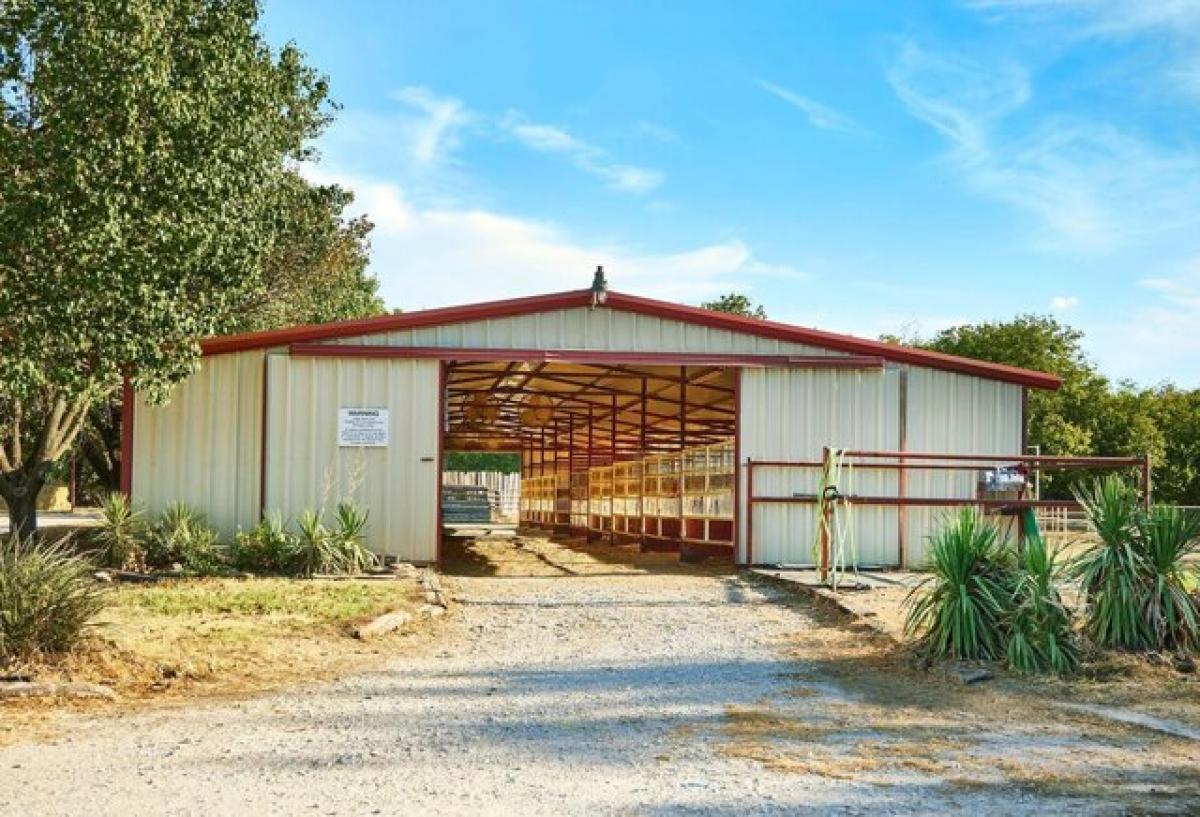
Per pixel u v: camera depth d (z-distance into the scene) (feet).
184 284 40.14
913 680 25.12
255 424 46.44
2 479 49.26
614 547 70.08
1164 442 116.47
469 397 76.13
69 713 20.92
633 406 76.59
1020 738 19.51
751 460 49.70
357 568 43.42
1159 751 18.58
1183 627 26.55
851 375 50.67
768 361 49.85
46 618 23.90
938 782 16.46
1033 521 42.93
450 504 92.63
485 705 22.18
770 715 21.33
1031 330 118.62
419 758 17.71
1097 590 27.17
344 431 46.75
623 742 18.95
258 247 44.39
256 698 22.66
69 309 35.99
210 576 41.29
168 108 36.96
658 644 30.35
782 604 38.40
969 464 51.39
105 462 75.20
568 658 28.12
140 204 36.78
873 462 50.70
